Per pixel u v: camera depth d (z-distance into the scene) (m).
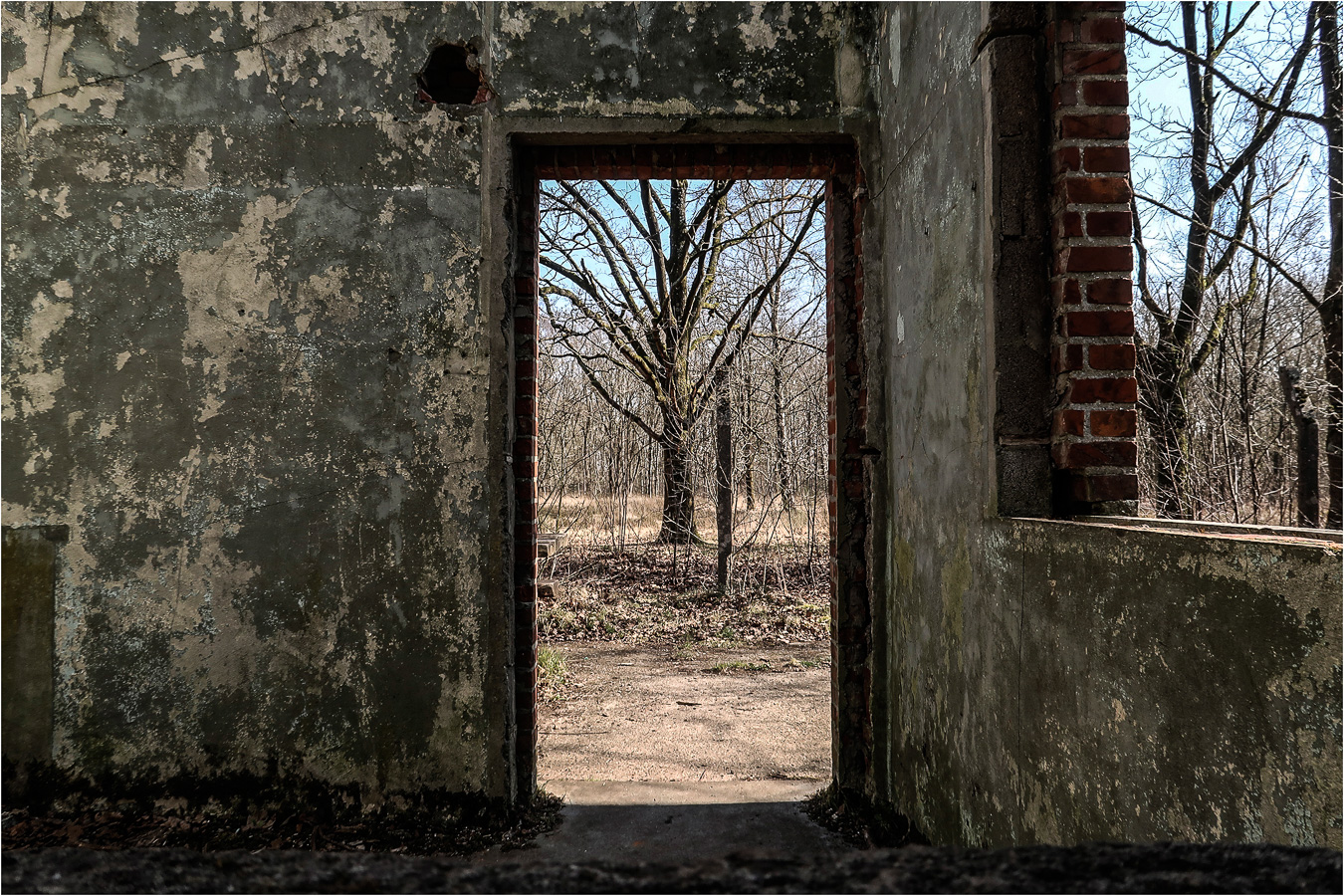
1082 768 1.51
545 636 6.00
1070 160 1.93
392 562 2.78
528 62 2.87
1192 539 1.18
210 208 2.81
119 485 2.78
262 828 2.70
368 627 2.76
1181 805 1.20
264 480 2.79
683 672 5.06
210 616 2.76
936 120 2.37
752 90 2.90
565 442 7.94
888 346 2.88
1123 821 1.37
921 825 2.49
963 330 2.16
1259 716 1.03
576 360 8.93
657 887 0.64
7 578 2.74
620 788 3.21
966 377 2.13
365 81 2.84
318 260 2.82
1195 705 1.17
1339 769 0.89
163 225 2.81
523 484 3.01
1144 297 6.63
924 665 2.47
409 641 2.76
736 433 7.27
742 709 4.28
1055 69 1.96
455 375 2.80
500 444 2.79
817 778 3.34
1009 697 1.84
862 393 3.03
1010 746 1.83
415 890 0.63
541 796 3.03
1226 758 1.10
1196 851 0.67
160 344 2.79
